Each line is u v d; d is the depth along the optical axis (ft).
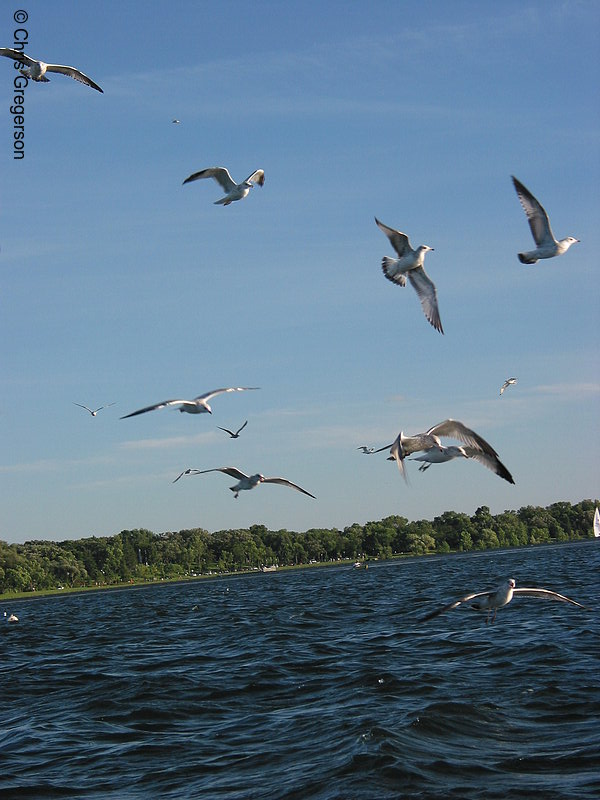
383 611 243.40
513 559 561.84
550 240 94.73
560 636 157.07
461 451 74.90
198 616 287.48
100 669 166.50
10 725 121.29
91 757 102.01
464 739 98.27
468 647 154.81
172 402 88.33
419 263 94.38
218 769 94.32
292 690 130.41
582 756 89.86
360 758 91.81
